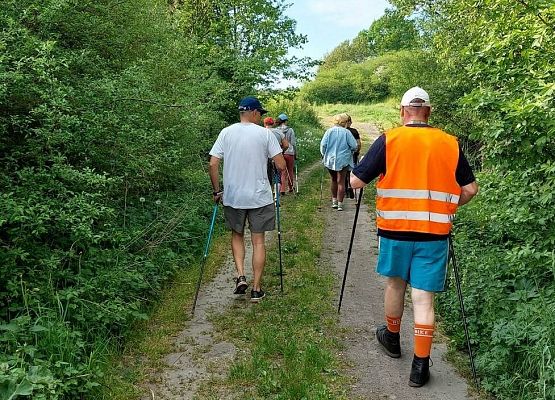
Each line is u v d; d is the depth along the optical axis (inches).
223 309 192.5
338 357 156.9
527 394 125.7
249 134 198.2
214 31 528.1
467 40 426.3
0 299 143.6
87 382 125.7
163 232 235.1
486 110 163.3
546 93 140.3
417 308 140.8
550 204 162.9
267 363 149.6
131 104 229.6
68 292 151.6
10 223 151.6
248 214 201.3
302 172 573.0
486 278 178.1
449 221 138.9
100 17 246.4
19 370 110.1
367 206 394.6
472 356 147.1
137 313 165.2
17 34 164.1
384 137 142.1
